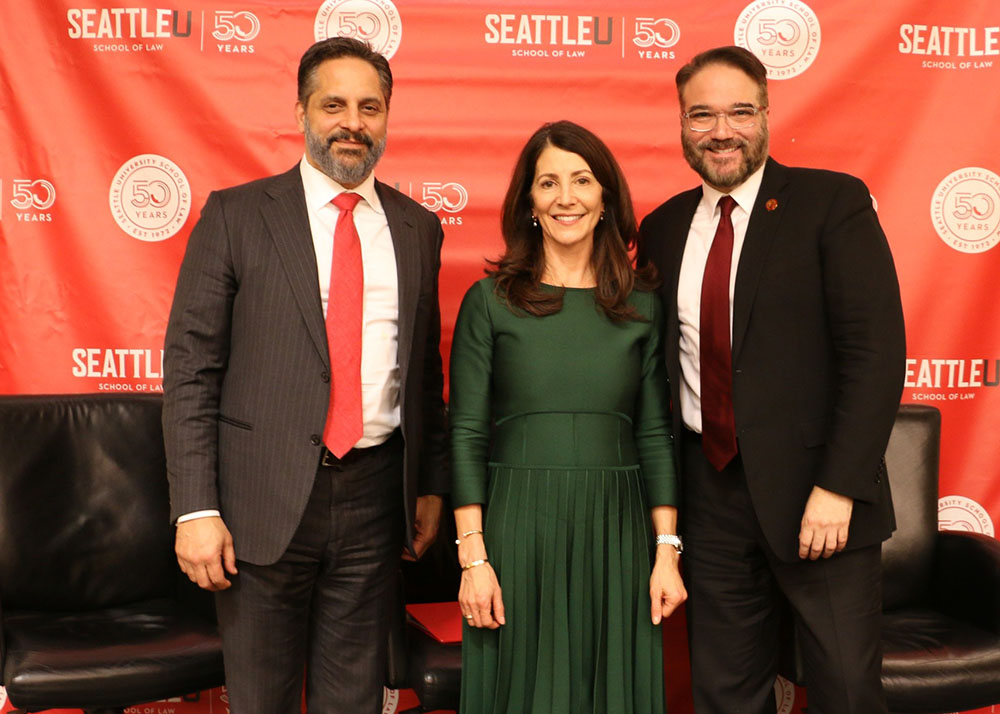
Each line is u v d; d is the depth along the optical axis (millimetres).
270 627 2021
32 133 2713
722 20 2830
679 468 2193
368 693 2135
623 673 2088
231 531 1979
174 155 2740
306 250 1998
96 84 2721
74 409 2551
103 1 2709
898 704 2238
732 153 2104
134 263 2756
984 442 2895
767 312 2078
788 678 2281
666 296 2219
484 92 2807
